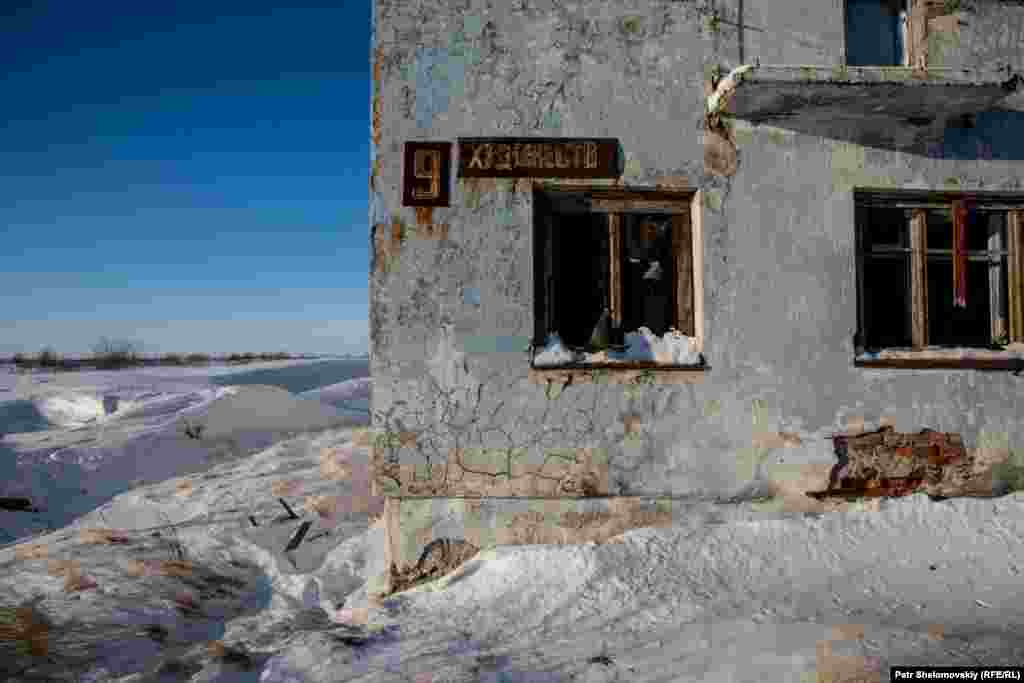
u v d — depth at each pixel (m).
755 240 5.47
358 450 10.18
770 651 3.63
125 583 5.22
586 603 4.58
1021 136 5.70
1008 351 5.58
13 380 21.00
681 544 5.12
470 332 5.30
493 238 5.34
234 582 5.79
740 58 5.50
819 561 4.92
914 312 5.70
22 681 3.77
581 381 5.32
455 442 5.26
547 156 5.37
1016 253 5.77
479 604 4.70
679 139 5.46
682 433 5.35
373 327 5.29
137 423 13.24
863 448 5.44
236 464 10.45
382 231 5.31
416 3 5.39
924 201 5.71
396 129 5.35
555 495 5.28
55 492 10.00
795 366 5.43
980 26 5.71
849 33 5.82
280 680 3.72
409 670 3.76
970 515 5.25
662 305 5.69
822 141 5.54
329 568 5.89
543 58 5.42
